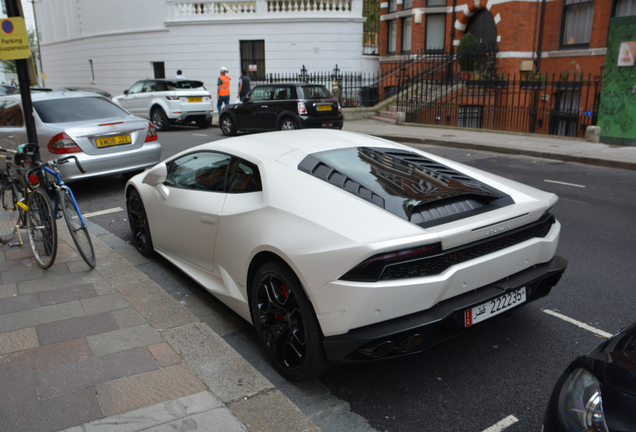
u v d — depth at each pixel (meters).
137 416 2.53
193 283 4.51
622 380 1.80
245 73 17.78
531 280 3.05
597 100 15.23
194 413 2.56
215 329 3.71
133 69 25.41
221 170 3.80
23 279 4.37
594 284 4.40
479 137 13.56
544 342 3.46
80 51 29.19
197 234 3.84
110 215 6.80
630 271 4.68
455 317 2.74
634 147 11.45
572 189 8.06
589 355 2.03
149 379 2.86
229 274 3.51
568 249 5.30
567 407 1.88
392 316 2.60
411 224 2.70
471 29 19.31
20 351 3.16
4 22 5.31
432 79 17.70
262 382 2.89
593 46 15.17
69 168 7.16
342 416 2.73
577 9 15.80
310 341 2.78
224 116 15.47
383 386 3.00
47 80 35.25
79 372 2.92
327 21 21.28
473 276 2.79
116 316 3.65
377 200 2.92
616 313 3.87
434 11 19.86
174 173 4.40
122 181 8.95
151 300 3.94
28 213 4.73
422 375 3.11
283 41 21.70
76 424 2.47
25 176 4.75
